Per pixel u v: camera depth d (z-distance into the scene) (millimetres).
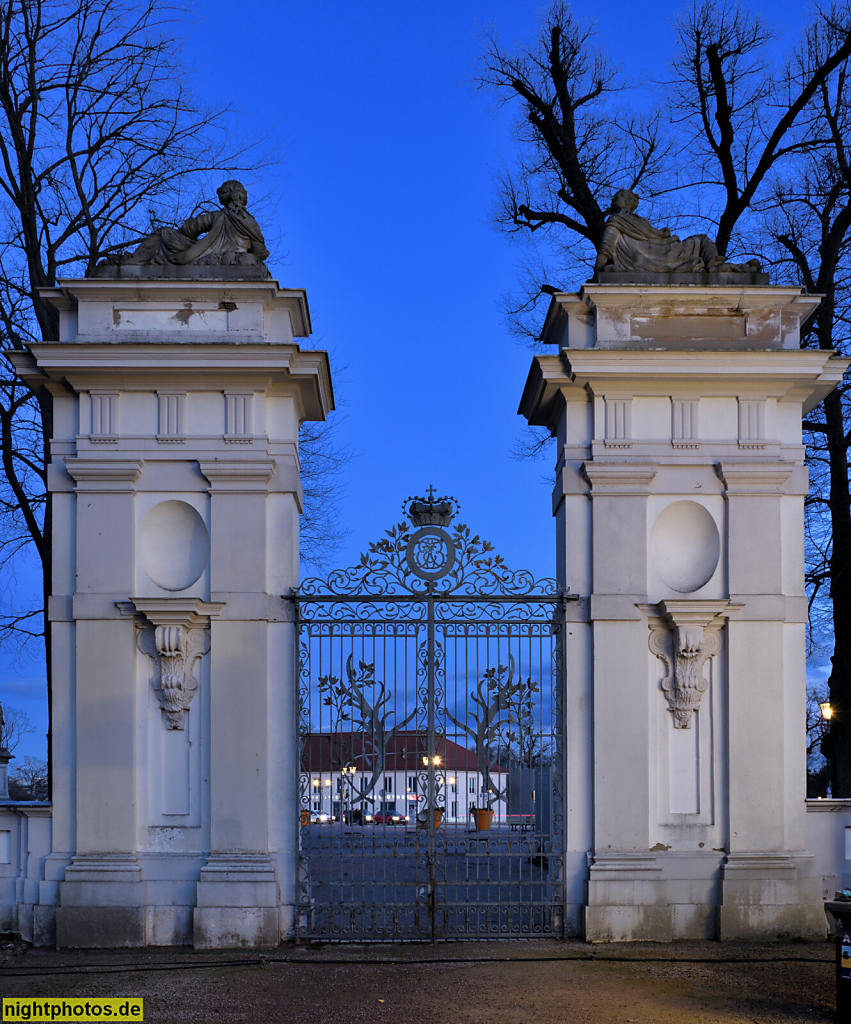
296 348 13586
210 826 13281
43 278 19219
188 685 13578
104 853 13258
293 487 13891
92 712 13484
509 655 13797
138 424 13883
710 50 22906
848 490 20734
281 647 13688
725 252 23000
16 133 19062
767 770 13648
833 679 20422
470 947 13000
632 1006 10477
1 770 14547
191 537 13984
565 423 14328
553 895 13625
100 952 12820
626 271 14328
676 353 13789
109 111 20078
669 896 13438
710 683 13859
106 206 20203
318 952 12766
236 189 14492
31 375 13773
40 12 19328
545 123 23953
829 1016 10117
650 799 13672
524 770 15148
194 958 12469
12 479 19203
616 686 13680
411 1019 10070
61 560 13828
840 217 21297
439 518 13898
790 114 22281
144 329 13938
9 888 13414
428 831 13516
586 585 13930
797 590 14055
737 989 11117
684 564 14203
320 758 13648
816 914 13398
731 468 13922
